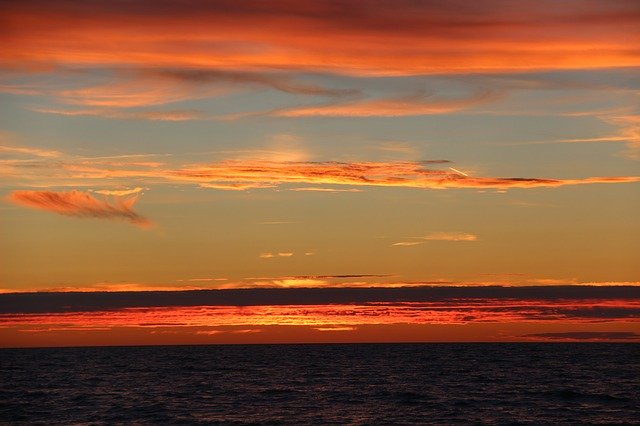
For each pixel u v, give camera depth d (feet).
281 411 189.37
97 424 165.89
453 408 193.36
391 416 178.40
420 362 440.86
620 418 172.96
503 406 197.16
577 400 210.59
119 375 332.80
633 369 351.87
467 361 449.06
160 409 194.29
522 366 386.93
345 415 180.55
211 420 171.94
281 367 395.55
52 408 197.26
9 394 236.63
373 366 400.67
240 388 257.34
